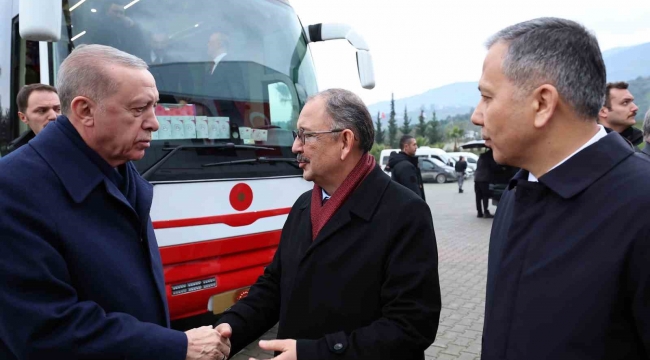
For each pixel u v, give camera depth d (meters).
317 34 4.30
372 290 1.67
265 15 3.89
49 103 2.94
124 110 1.49
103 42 3.08
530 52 1.18
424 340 1.61
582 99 1.17
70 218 1.42
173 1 3.39
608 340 1.08
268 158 3.47
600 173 1.15
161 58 3.22
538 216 1.23
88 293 1.43
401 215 1.68
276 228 3.44
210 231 3.07
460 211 13.91
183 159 3.06
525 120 1.21
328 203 1.76
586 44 1.17
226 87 3.46
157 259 1.71
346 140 1.73
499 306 1.26
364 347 1.54
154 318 1.61
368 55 4.19
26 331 1.29
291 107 3.87
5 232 1.30
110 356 1.37
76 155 1.48
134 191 1.67
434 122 72.31
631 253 1.05
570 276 1.12
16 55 3.32
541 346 1.14
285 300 1.78
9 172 1.36
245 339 1.89
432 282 1.66
